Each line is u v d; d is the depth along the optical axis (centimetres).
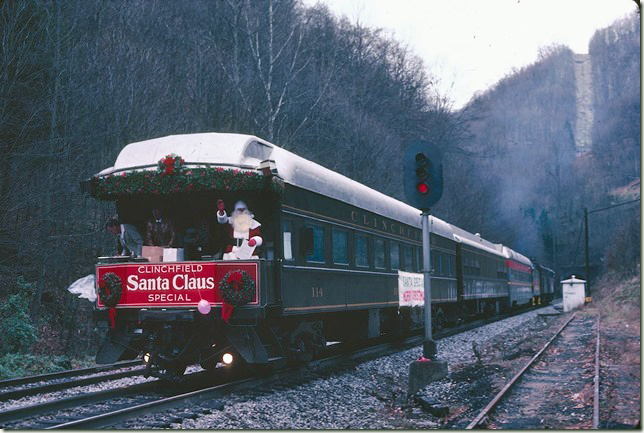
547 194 11819
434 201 1173
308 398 1020
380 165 3906
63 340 1972
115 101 2150
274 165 1039
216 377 1181
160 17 2783
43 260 1925
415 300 1908
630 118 11631
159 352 1014
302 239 1173
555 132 16075
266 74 2998
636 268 5156
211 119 2547
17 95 2036
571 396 1055
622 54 18538
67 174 1989
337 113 3641
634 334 2167
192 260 1098
